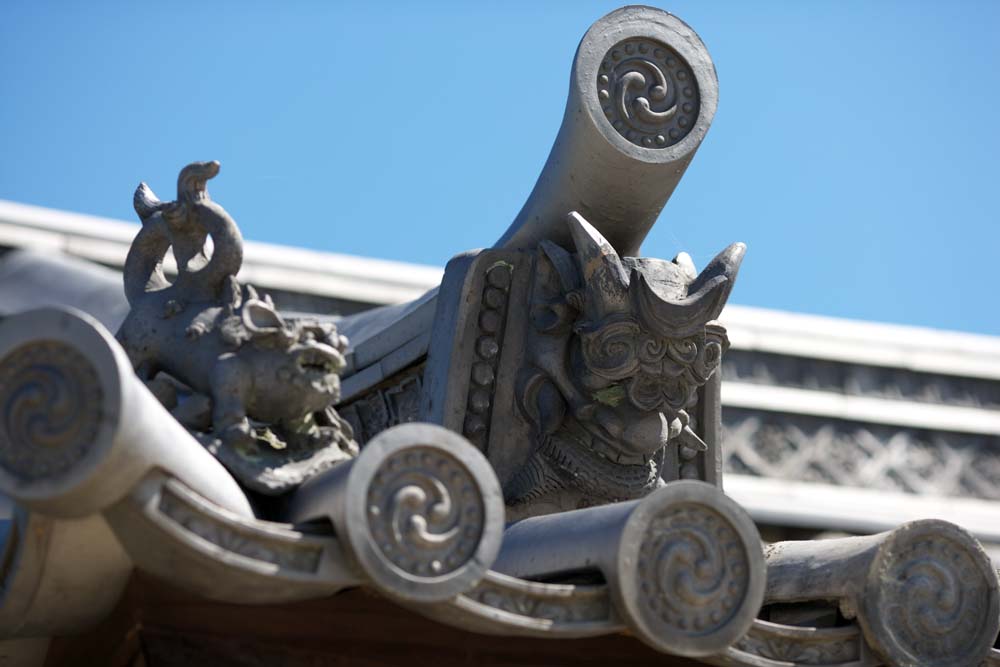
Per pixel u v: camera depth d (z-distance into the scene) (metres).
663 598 3.75
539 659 4.00
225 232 4.11
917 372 9.57
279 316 4.00
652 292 4.52
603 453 4.74
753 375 9.25
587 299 4.68
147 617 3.71
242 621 3.75
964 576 4.30
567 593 3.69
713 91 4.92
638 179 4.84
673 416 4.84
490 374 4.82
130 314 4.15
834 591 4.28
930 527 4.29
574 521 3.97
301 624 3.79
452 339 4.82
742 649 4.05
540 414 4.77
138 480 3.30
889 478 9.34
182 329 4.04
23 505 3.35
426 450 3.51
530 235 4.96
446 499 3.50
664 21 4.91
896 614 4.23
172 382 4.04
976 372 9.65
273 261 8.13
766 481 9.04
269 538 3.41
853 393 9.41
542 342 4.79
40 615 3.67
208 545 3.35
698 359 4.64
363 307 8.29
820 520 8.88
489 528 3.52
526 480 4.75
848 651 4.21
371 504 3.45
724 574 3.79
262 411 3.97
